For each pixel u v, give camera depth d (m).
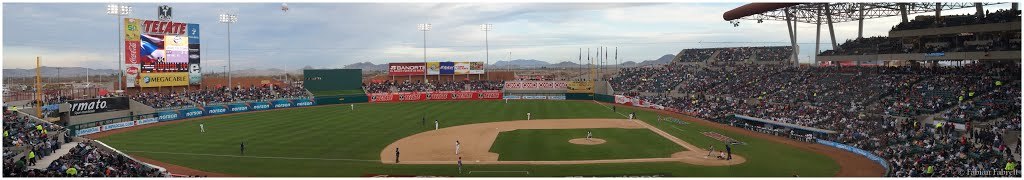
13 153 40.47
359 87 117.56
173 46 92.94
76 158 39.09
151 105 80.75
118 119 74.12
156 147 52.47
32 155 39.94
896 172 37.84
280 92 104.88
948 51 66.69
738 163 43.22
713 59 124.12
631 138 56.31
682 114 83.00
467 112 86.38
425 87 120.81
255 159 46.16
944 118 52.66
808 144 53.28
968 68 68.44
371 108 94.19
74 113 69.00
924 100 59.97
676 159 44.81
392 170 41.53
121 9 87.44
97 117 72.06
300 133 61.28
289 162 44.84
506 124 69.62
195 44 96.31
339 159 46.00
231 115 83.38
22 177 31.98
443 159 45.75
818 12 88.94
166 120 77.19
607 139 55.72
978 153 41.28
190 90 97.31
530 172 40.19
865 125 55.19
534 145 52.22
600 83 116.75
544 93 120.25
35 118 57.94
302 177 38.91
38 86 63.59
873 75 75.50
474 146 52.03
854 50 81.50
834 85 75.19
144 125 71.69
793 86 80.81
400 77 130.88
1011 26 59.25
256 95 99.44
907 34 72.56
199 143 54.59
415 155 47.59
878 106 62.06
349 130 63.88
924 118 54.97
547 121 72.94
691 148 50.09
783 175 38.91
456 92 116.19
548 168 41.66
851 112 61.72
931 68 74.12
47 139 46.59
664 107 90.44
